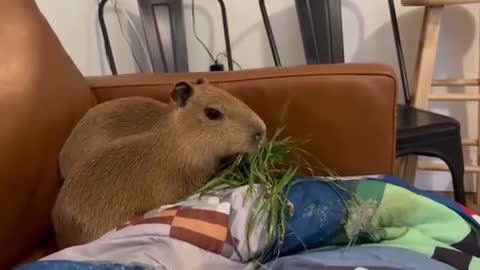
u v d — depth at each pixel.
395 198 1.05
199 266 0.92
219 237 0.96
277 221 0.99
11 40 1.14
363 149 1.27
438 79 2.30
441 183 2.48
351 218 1.01
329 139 1.27
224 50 2.40
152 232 0.95
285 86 1.26
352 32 2.37
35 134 1.11
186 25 2.38
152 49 2.08
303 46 2.19
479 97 2.12
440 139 1.69
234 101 1.09
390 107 1.26
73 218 1.06
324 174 1.27
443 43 2.33
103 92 1.37
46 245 1.21
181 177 1.07
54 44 1.27
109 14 2.26
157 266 0.90
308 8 2.06
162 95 1.35
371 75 1.25
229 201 1.01
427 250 0.98
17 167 1.06
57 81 1.22
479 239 1.07
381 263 0.91
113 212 1.05
